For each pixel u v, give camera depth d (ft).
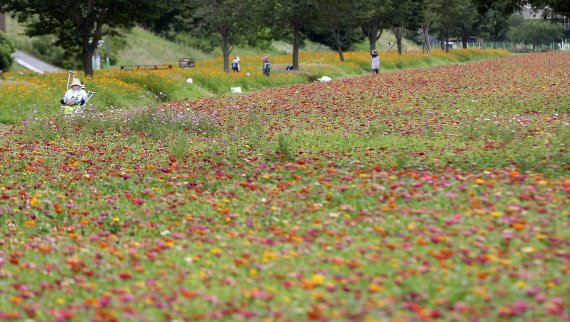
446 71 196.54
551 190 36.76
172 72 167.12
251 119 82.43
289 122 85.05
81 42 156.87
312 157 54.44
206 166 52.70
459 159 50.21
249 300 23.85
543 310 21.34
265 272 26.73
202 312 23.08
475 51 366.63
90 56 153.28
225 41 200.95
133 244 32.81
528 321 20.66
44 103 108.58
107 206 42.11
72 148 65.77
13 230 38.50
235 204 39.81
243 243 31.07
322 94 127.44
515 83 135.54
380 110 94.84
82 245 33.58
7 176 53.31
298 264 27.48
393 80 160.86
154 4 154.40
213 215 37.81
